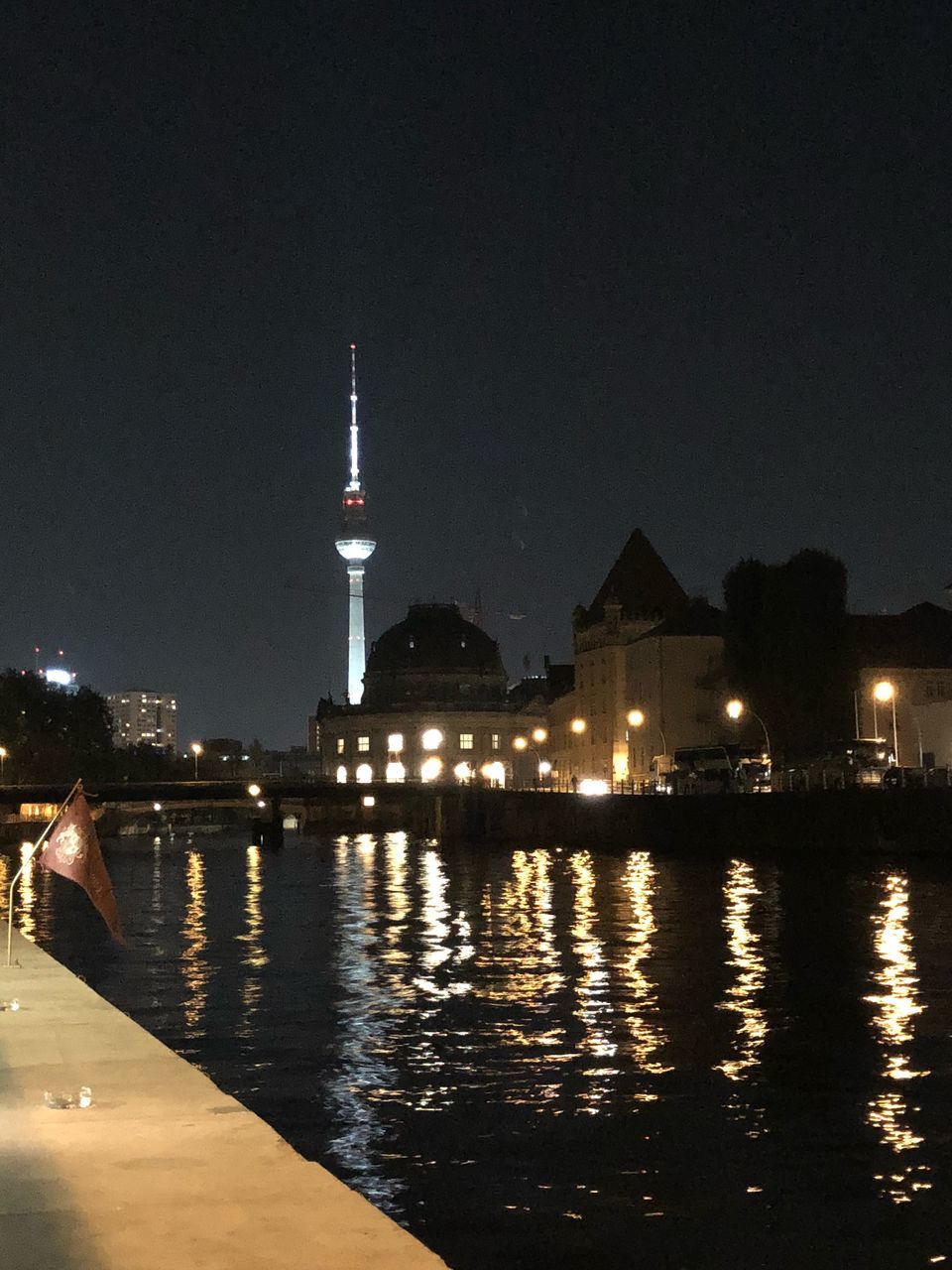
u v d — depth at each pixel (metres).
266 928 68.62
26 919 74.12
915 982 45.59
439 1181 25.14
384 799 192.25
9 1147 18.11
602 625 183.38
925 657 138.88
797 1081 32.19
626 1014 41.12
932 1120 28.62
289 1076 33.56
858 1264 21.11
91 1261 14.26
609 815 129.50
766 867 96.31
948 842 90.38
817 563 130.38
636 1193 24.31
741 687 136.38
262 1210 15.68
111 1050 24.41
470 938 62.00
